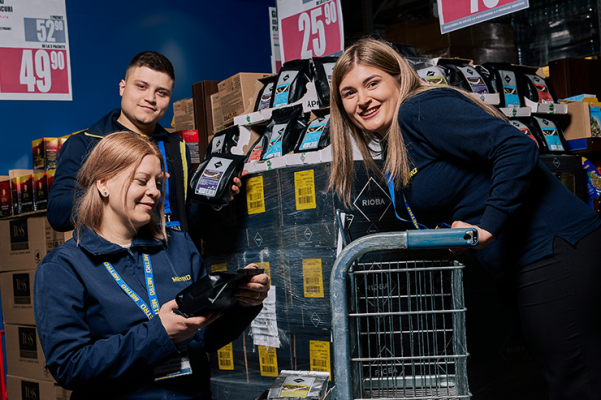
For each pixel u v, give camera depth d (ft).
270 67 18.71
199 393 4.72
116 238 4.73
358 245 3.45
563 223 4.56
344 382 3.47
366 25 15.65
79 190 4.80
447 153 4.67
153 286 4.70
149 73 7.91
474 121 4.35
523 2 8.74
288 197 7.34
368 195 6.82
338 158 5.56
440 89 4.75
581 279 4.43
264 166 7.59
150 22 16.07
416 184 4.97
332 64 8.30
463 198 4.79
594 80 10.67
